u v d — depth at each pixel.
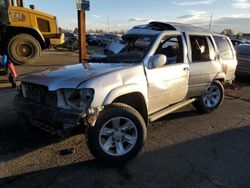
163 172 3.44
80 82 3.29
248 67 9.62
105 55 4.97
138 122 3.64
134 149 3.65
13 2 12.84
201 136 4.63
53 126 3.31
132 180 3.26
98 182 3.20
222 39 6.12
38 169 3.46
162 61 4.02
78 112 3.18
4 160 3.67
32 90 3.76
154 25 5.03
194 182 3.24
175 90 4.62
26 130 4.25
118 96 3.48
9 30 11.22
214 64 5.56
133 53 4.26
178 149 4.10
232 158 3.86
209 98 5.83
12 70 7.41
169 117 5.58
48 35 12.28
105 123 3.39
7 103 6.10
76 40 21.92
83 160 3.70
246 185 3.20
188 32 5.00
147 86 3.97
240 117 5.72
